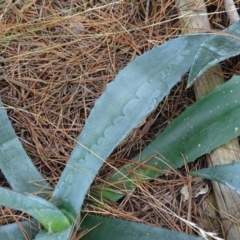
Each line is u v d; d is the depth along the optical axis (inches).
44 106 40.8
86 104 41.2
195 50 33.3
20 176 34.2
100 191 36.6
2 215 36.2
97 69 42.2
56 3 45.0
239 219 34.9
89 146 32.5
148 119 39.4
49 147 39.2
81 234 33.1
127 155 38.6
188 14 41.8
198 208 37.0
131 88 32.8
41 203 28.1
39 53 42.7
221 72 40.0
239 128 34.7
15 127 40.2
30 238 33.8
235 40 32.8
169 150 35.8
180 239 30.3
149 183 37.1
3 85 41.9
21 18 43.9
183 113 35.7
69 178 32.4
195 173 31.0
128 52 42.9
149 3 44.8
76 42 43.2
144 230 31.4
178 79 32.7
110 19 43.8
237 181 29.9
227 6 41.5
